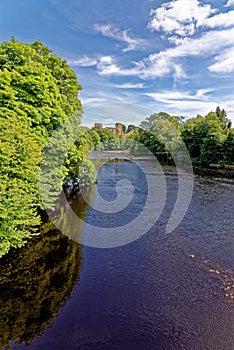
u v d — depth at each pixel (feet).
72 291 22.80
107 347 16.90
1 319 19.39
